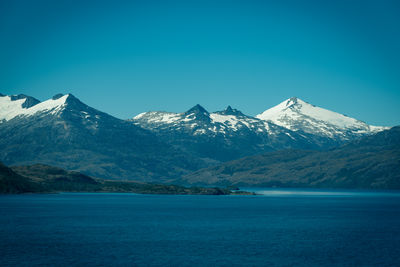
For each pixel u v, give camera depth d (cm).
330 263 10756
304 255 11612
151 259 11044
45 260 10781
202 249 12344
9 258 10925
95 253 11638
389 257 11400
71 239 13712
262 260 11031
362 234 15350
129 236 14512
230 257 11338
